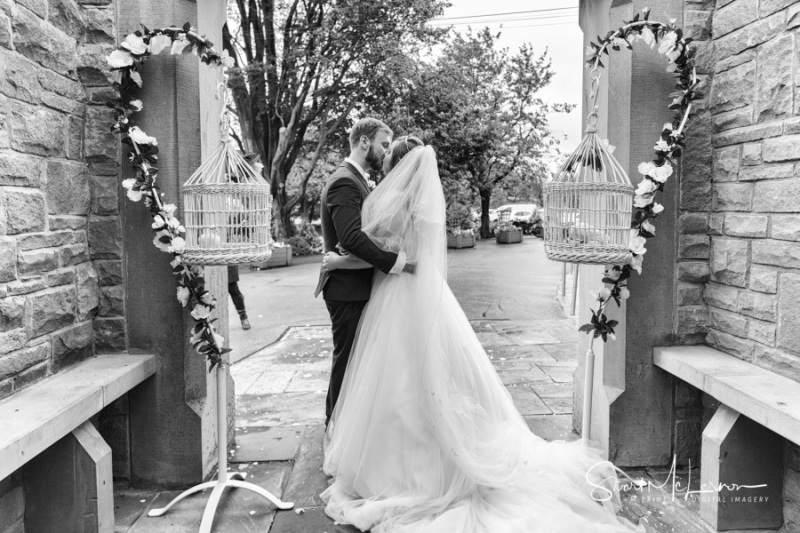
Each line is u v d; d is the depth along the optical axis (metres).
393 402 2.58
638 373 3.08
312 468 3.13
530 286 10.72
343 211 2.73
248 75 16.52
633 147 3.01
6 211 2.20
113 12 2.80
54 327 2.55
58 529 2.35
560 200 2.50
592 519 2.49
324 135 18.20
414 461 2.55
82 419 2.21
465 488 2.52
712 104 2.96
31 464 2.34
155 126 2.83
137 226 2.89
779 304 2.50
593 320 2.78
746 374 2.51
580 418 3.54
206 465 3.02
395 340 2.62
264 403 4.29
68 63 2.68
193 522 2.60
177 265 2.52
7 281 2.21
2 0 2.17
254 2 16.30
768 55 2.53
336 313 3.03
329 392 3.15
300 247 19.39
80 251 2.79
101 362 2.79
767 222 2.56
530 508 2.43
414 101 18.77
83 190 2.81
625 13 2.97
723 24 2.86
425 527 2.31
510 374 4.92
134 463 2.98
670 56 2.72
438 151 20.16
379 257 2.63
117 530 2.54
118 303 2.92
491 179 27.17
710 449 2.53
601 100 3.14
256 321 7.71
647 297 3.05
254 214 2.41
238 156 2.53
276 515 2.65
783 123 2.44
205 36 2.89
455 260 16.06
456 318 2.78
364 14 15.95
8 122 2.21
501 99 26.23
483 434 2.66
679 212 3.02
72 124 2.71
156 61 2.81
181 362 2.93
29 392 2.30
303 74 16.92
